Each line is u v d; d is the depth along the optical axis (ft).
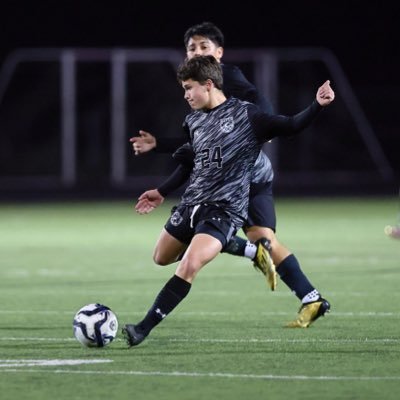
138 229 286.25
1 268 195.21
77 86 433.48
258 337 112.78
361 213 333.01
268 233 117.50
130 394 83.66
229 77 117.70
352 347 105.70
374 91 449.06
